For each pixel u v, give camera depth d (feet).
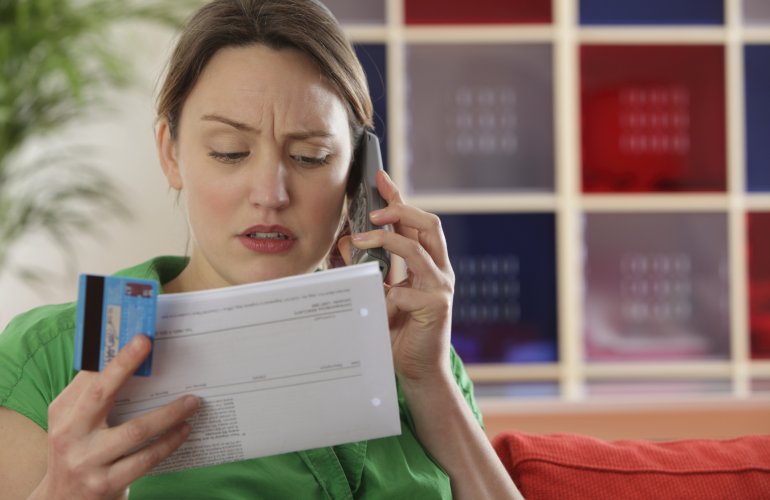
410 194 10.89
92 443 3.16
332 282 3.30
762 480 4.83
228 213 3.90
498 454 5.02
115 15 10.27
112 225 11.45
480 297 10.93
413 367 4.25
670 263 11.01
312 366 3.38
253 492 3.97
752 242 11.09
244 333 3.28
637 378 10.99
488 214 10.93
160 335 3.25
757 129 11.02
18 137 10.46
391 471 4.26
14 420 3.82
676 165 10.95
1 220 10.57
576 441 5.03
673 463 4.91
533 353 10.95
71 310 4.11
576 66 10.89
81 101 10.21
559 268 10.93
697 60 10.95
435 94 10.89
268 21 3.93
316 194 3.97
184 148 4.00
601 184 10.96
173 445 3.29
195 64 3.92
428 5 10.88
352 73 4.14
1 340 4.07
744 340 10.98
